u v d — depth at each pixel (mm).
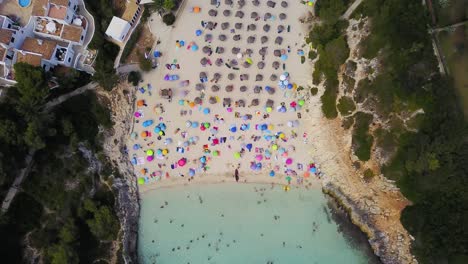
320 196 62188
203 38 65750
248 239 60969
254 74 64750
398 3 56625
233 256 60438
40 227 54625
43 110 57094
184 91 64500
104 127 61625
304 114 63938
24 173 54906
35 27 58375
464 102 54594
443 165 52250
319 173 62562
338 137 61656
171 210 62375
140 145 63375
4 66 54875
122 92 62875
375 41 57219
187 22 65938
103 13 62219
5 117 52188
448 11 57156
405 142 55406
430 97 53250
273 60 65188
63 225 55125
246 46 65625
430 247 53188
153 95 64375
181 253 60781
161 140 63469
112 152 61812
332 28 61438
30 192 54688
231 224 61625
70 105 59000
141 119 64000
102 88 60969
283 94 64375
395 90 54594
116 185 60500
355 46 60156
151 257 60781
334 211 61438
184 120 63844
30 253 53469
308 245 60469
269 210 61938
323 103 62375
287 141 63312
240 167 62875
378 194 59344
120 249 58406
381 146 57750
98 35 59844
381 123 57688
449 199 53344
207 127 63375
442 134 52250
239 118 63719
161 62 65125
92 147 60438
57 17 57500
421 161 52656
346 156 61062
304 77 64812
